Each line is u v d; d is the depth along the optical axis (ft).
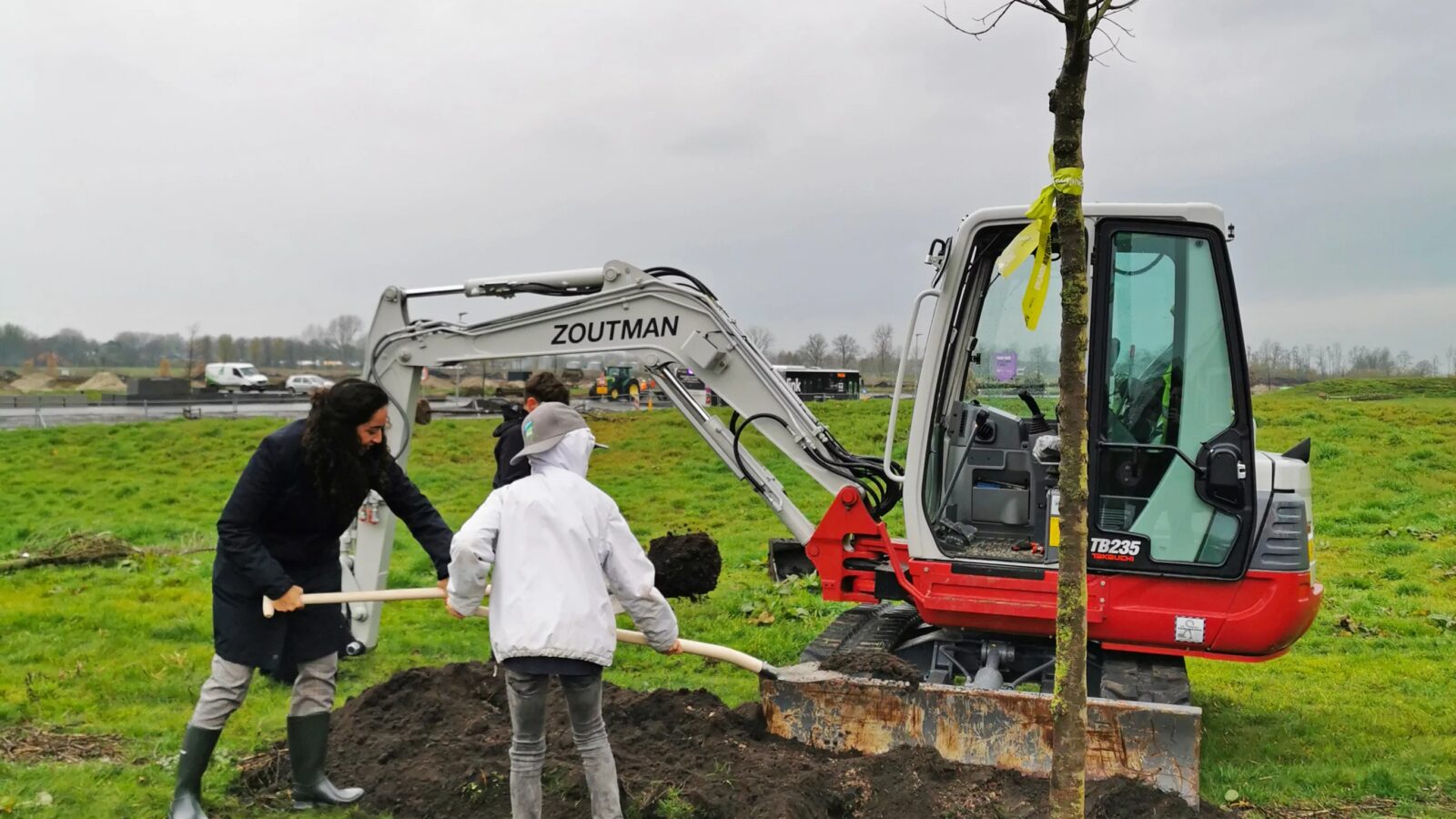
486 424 112.06
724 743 17.31
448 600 13.55
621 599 14.03
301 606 15.07
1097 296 19.39
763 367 23.07
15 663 25.16
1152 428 19.33
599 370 195.42
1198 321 19.17
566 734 17.37
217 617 14.94
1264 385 184.34
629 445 95.09
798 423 22.75
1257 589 18.93
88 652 26.32
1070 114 10.54
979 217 20.06
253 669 15.12
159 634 28.68
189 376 208.64
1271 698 25.18
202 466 86.63
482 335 25.03
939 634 21.80
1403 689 26.12
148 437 101.24
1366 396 126.62
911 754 16.37
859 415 102.78
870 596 21.16
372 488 15.85
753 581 39.81
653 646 14.71
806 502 67.15
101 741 19.11
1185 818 15.33
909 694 17.20
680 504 67.97
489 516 13.47
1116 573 19.31
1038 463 20.66
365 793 15.93
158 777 16.87
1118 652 20.33
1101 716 16.34
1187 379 19.22
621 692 19.84
